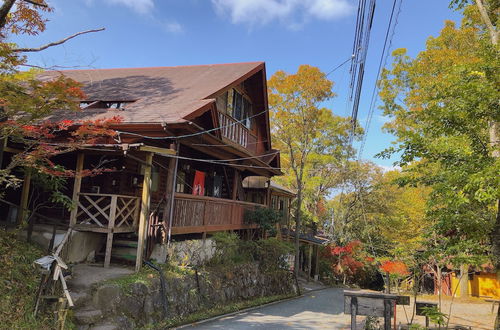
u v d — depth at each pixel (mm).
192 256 10984
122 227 9148
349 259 25062
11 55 7211
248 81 17172
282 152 26281
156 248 9734
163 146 10836
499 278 6199
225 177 15531
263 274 14125
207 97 11086
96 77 15000
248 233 16672
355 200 28250
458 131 6309
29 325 5578
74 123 8508
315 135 21984
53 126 7551
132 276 8148
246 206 16219
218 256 12289
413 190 22844
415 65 15938
